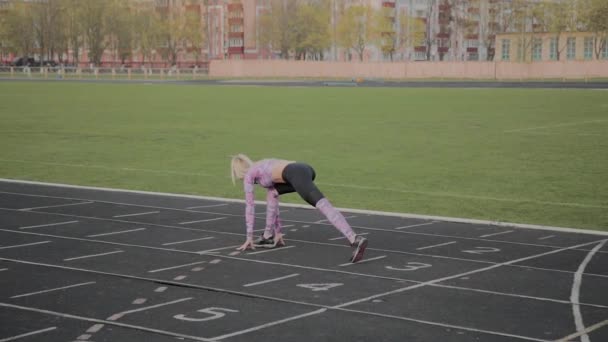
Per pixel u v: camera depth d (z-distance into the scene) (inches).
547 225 478.6
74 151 888.9
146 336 261.6
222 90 2452.0
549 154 868.0
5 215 484.4
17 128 1167.6
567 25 3897.6
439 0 5128.0
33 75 3661.4
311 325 273.3
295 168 373.1
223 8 4864.7
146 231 439.8
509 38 3998.5
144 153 871.7
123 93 2223.2
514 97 2059.5
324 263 365.7
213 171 725.3
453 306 297.1
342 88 2645.2
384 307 295.3
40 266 358.0
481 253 387.9
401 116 1423.5
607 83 2957.7
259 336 261.6
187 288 321.4
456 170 738.8
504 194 601.3
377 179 680.4
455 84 2987.2
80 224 458.3
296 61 3976.4
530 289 321.7
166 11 4808.1
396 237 426.3
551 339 260.4
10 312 287.4
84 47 5049.2
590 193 605.9
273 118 1368.1
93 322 276.4
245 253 386.3
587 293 315.9
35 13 4530.0
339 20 4579.2
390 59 4778.5
